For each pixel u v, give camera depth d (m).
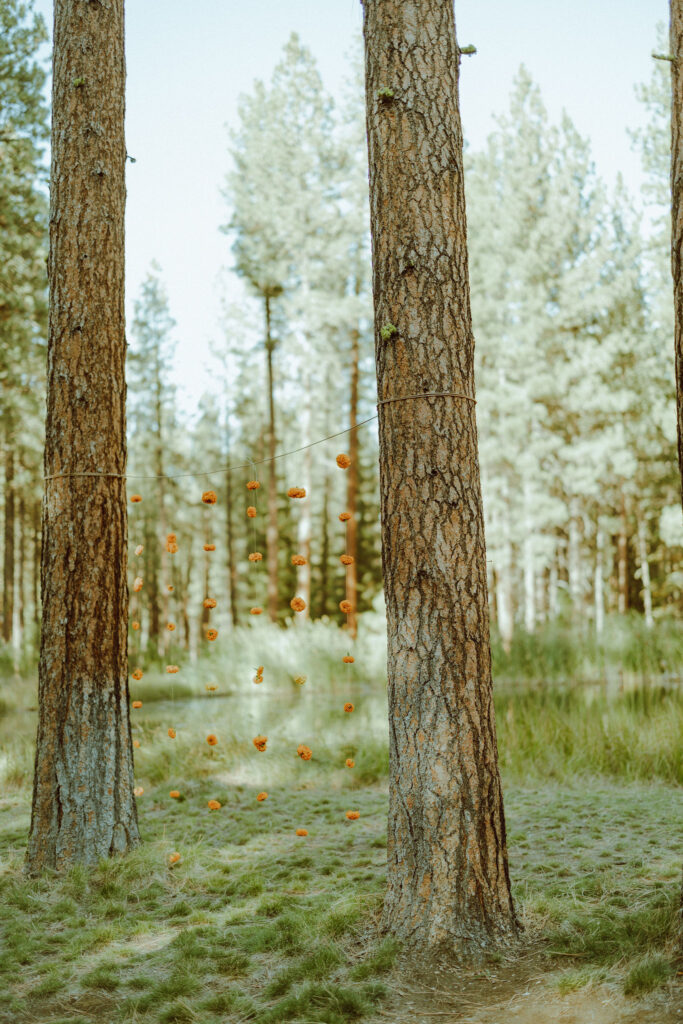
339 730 9.50
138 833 4.91
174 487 30.77
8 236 13.16
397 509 3.56
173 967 3.36
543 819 5.69
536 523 20.56
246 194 21.98
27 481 21.42
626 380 22.02
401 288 3.64
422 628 3.45
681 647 18.34
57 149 5.12
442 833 3.33
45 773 4.72
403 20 3.76
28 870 4.63
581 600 23.12
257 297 22.67
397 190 3.68
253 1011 2.93
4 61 12.50
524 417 20.12
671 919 3.27
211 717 11.02
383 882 4.32
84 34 5.17
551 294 21.52
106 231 5.08
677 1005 2.66
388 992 2.98
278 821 5.94
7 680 16.12
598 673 18.19
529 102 22.11
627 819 5.55
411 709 3.44
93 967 3.39
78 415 4.91
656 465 23.23
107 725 4.81
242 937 3.63
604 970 2.98
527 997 2.87
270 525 22.78
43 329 13.95
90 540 4.86
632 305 22.22
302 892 4.32
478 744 3.42
